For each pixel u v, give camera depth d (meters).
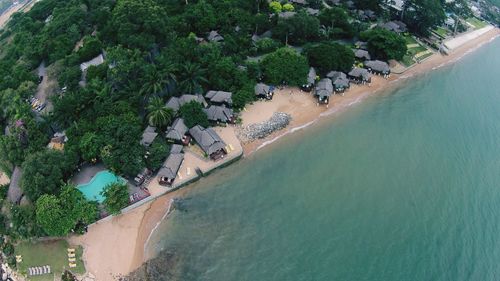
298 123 107.75
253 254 74.12
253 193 86.94
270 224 79.81
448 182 88.81
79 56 116.12
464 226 78.06
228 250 75.00
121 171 86.62
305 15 133.12
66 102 94.50
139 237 77.69
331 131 105.94
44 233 75.38
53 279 70.81
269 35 134.25
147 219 81.00
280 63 114.75
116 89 101.88
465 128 108.19
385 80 129.12
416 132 106.25
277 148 99.56
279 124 105.69
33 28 147.88
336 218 80.62
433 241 75.19
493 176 90.38
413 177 90.50
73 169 85.81
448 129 107.56
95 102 95.38
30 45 131.50
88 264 72.69
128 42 111.81
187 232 78.50
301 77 115.38
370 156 97.38
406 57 141.50
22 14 180.50
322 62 120.31
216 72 109.81
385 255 73.00
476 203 83.19
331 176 91.31
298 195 86.31
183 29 125.62
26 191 77.94
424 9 151.88
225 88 109.69
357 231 77.69
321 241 76.06
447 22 170.25
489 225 78.06
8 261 74.06
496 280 68.19
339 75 119.88
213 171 92.06
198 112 98.94
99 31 126.62
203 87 110.44
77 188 81.88
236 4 137.38
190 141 97.69
